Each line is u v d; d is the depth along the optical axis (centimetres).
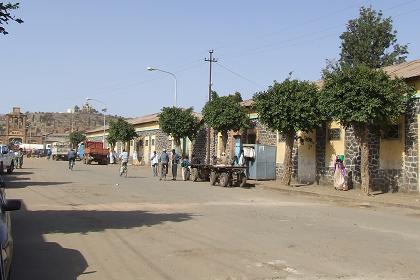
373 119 1959
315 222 1301
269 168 2958
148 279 699
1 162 3091
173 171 3055
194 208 1566
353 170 2362
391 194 2073
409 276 730
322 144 2600
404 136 2094
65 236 1030
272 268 767
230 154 3569
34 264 784
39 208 1485
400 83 1959
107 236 1034
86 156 5881
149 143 5538
